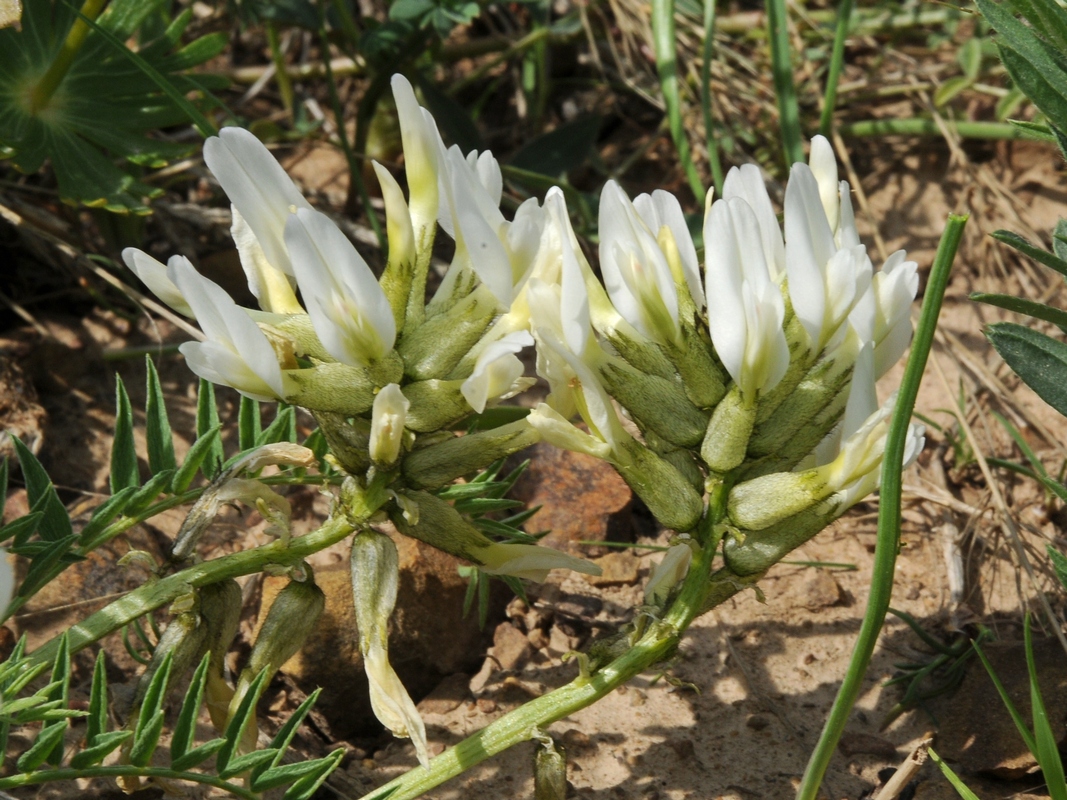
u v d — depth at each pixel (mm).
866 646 119
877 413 116
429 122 125
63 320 224
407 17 229
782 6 243
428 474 125
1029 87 132
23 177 240
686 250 127
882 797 143
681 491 123
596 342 123
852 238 128
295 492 199
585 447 123
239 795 124
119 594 171
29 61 201
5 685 126
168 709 159
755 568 125
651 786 156
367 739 165
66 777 119
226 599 133
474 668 174
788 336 121
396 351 123
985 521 198
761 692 170
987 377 223
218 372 121
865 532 198
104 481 203
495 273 120
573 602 183
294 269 116
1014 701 158
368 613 125
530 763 157
